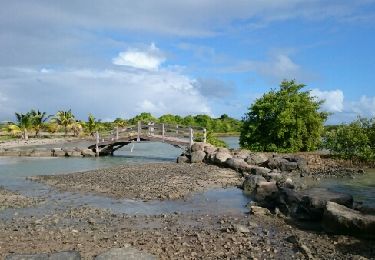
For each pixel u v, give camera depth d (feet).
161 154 142.00
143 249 35.91
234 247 36.58
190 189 66.13
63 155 134.51
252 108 115.34
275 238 39.63
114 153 146.10
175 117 293.02
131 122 278.46
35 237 40.01
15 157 131.64
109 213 50.62
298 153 105.70
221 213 50.65
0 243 37.99
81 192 65.46
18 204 56.44
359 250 35.73
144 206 55.01
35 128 253.65
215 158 96.58
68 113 270.05
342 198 46.52
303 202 47.29
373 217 38.81
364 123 95.86
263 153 104.12
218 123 306.14
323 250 35.76
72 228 43.55
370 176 78.33
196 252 35.19
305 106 109.50
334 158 97.55
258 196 59.82
